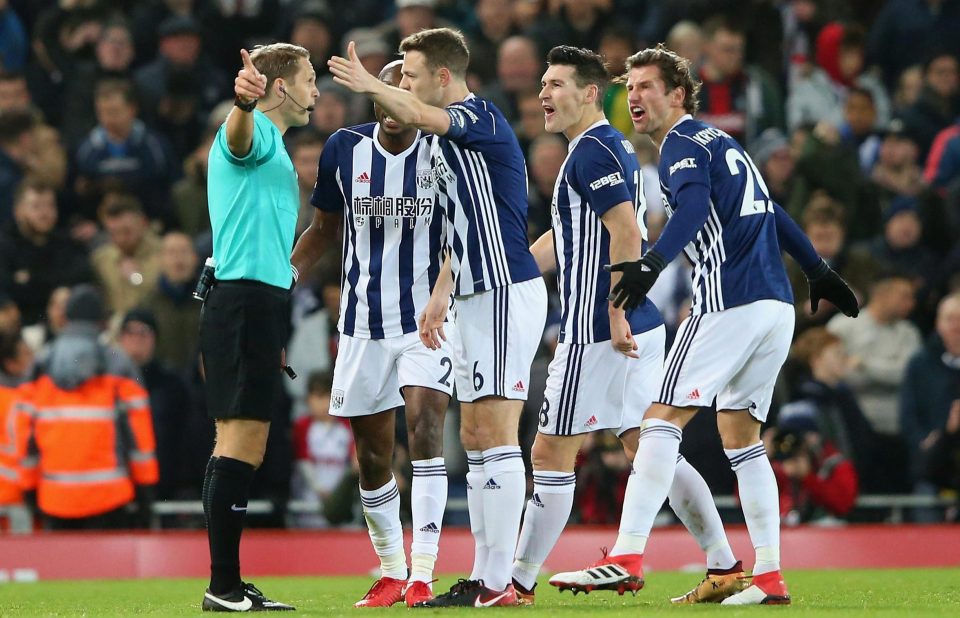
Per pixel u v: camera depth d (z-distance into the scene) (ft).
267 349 69.72
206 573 119.96
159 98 167.02
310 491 128.77
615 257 72.69
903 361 139.54
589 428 74.69
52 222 143.95
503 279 72.49
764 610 68.44
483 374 72.33
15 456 121.19
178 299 139.95
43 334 134.72
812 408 124.67
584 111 75.41
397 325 79.46
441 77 74.23
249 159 69.62
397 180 79.46
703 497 77.61
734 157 74.18
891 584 97.35
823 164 156.76
